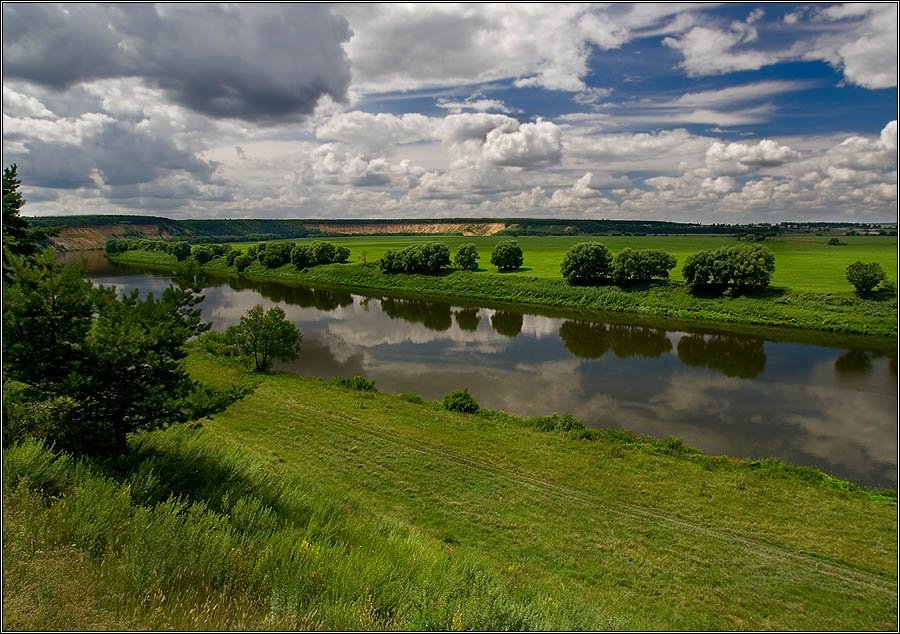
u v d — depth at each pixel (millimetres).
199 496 10695
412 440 20594
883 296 51219
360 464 18312
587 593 11609
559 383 32750
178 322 11852
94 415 10820
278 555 8453
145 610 6168
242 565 7809
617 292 63438
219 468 12188
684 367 36719
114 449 11102
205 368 30891
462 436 21219
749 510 15766
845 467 21125
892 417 26953
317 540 10000
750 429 25297
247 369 30922
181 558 7375
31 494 7988
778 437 24297
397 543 11508
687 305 57469
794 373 35156
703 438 24188
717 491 16969
